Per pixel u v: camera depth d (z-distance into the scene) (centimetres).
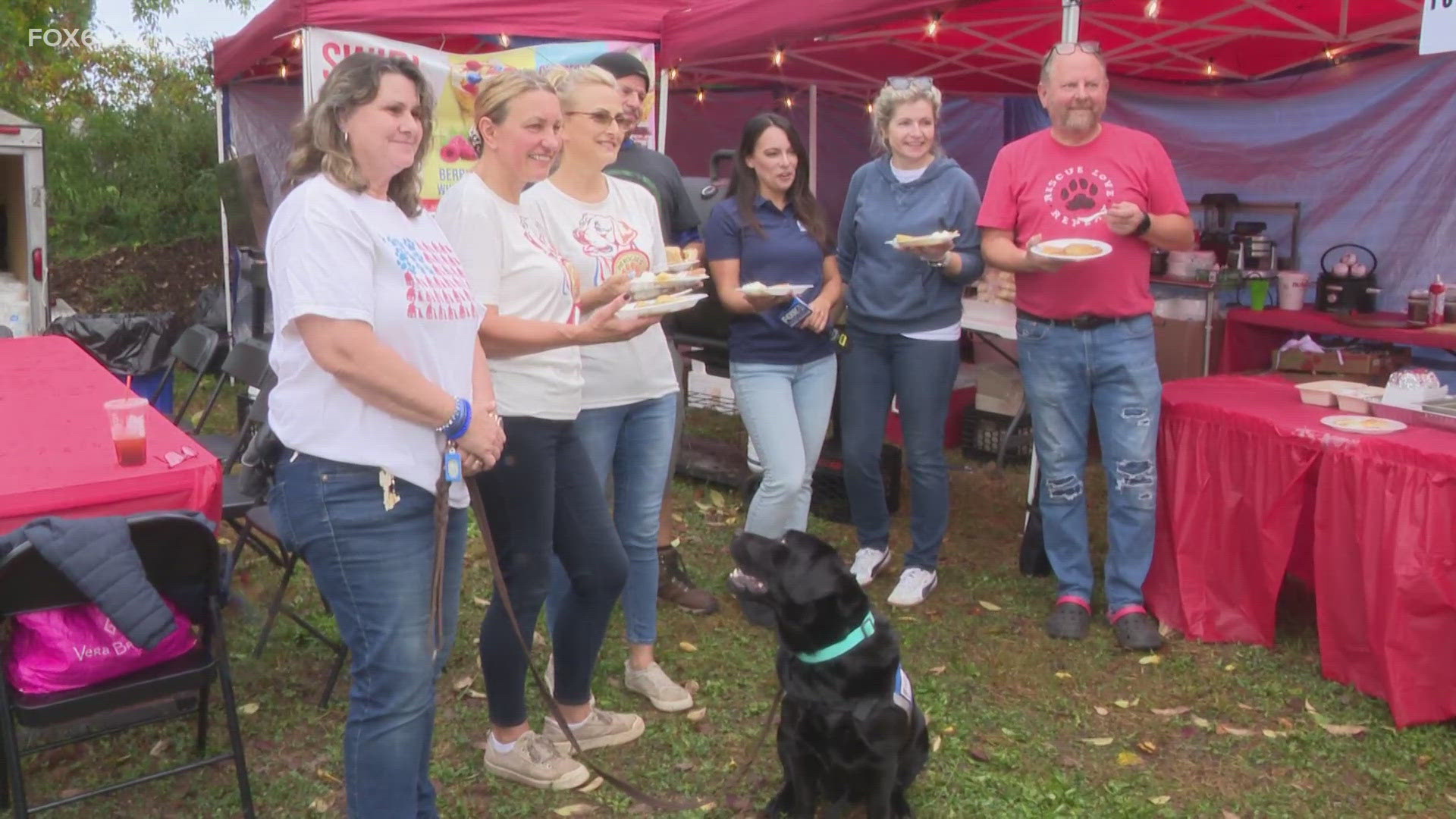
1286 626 402
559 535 274
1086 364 381
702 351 545
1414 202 603
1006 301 623
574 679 300
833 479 530
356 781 216
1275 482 365
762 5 504
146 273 923
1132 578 395
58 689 244
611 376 302
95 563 228
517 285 260
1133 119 741
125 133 956
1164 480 401
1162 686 358
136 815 280
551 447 260
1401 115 606
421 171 219
